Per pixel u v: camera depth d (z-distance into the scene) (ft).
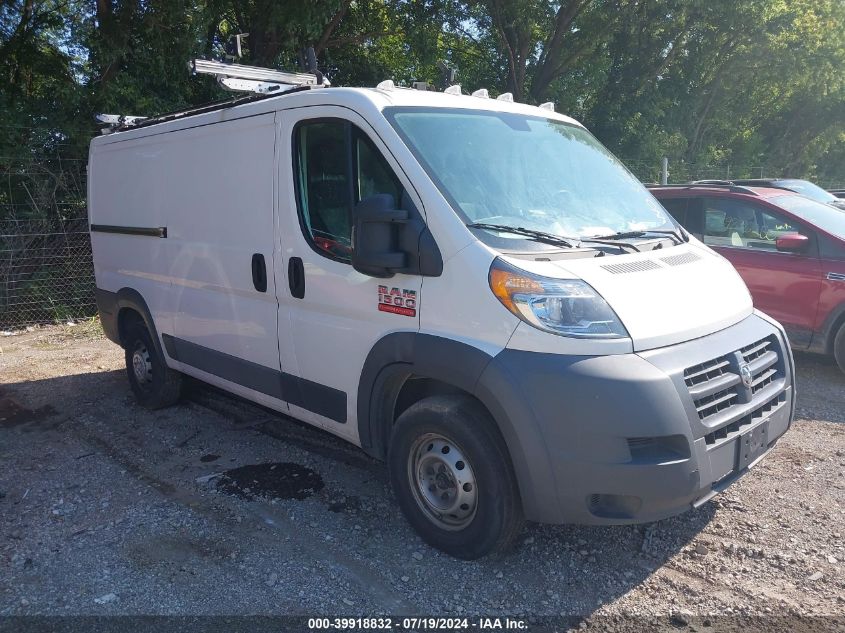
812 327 21.31
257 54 42.09
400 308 11.30
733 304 11.92
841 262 20.70
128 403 20.17
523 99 59.67
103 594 10.63
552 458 9.70
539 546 11.77
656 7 60.18
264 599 10.46
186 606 10.32
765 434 11.19
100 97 33.68
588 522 9.91
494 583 10.77
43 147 33.35
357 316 12.11
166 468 15.39
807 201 23.57
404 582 10.83
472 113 13.02
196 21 35.42
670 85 72.33
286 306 13.67
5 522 13.01
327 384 12.98
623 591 10.59
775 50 70.90
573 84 60.90
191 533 12.44
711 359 10.37
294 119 13.16
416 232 10.89
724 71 74.43
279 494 13.92
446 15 51.06
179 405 19.72
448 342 10.56
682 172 67.26
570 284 10.02
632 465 9.46
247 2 40.27
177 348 17.30
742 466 10.71
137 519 12.99
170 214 16.80
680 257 12.05
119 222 19.13
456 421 10.64
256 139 14.03
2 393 21.52
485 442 10.44
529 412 9.73
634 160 64.59
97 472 15.28
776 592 10.57
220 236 15.15
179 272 16.66
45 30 35.76
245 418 18.52
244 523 12.77
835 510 13.00
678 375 9.79
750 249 22.79
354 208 11.82
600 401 9.46
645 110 66.54
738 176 80.43
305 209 13.04
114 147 19.26
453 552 11.30
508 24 55.47
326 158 12.60
